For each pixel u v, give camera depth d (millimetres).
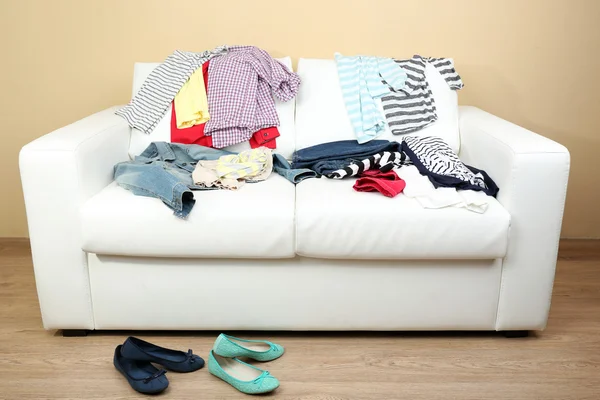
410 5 3016
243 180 2375
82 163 2146
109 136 2424
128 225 2098
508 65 3090
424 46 3070
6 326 2354
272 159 2543
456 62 3090
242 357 2125
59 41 3080
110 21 3051
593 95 3121
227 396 1915
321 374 2029
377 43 3066
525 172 2115
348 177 2396
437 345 2225
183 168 2475
